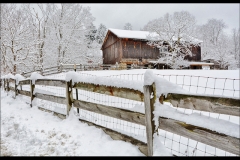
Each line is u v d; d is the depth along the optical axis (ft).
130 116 9.41
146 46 84.53
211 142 6.46
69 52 81.87
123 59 79.46
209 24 176.24
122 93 9.92
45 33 83.82
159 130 11.79
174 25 74.43
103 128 11.19
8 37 64.44
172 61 74.54
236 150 5.82
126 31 89.56
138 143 8.91
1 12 65.72
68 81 14.07
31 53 68.90
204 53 130.21
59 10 82.02
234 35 155.43
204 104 6.64
